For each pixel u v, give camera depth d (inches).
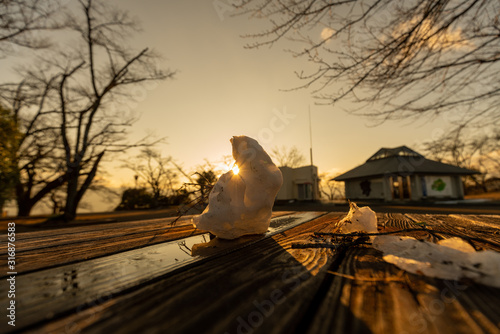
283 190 1040.2
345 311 14.5
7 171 343.9
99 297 16.7
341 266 23.2
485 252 20.6
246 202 37.2
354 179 988.6
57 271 22.7
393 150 943.0
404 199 841.5
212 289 18.0
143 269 22.9
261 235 41.8
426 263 20.8
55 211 717.3
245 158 38.1
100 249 33.3
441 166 887.1
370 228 38.0
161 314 14.3
